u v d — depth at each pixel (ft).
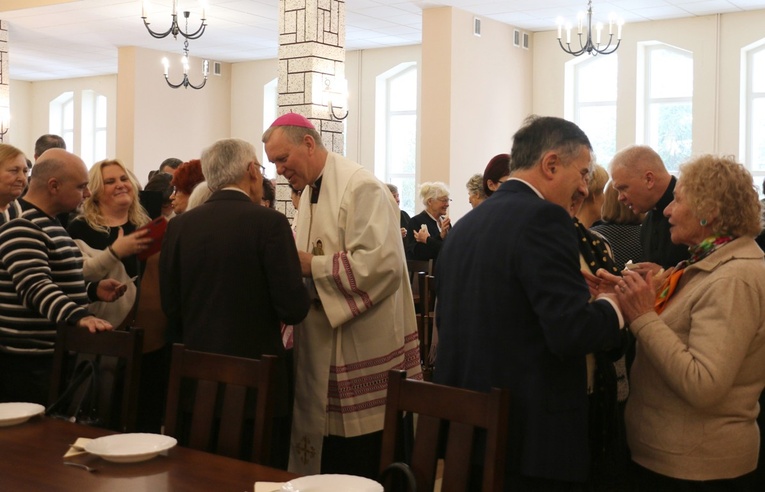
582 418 6.80
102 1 32.40
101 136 51.90
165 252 9.20
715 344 6.75
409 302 10.05
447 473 6.35
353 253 9.23
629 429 7.55
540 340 6.64
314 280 9.23
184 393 9.00
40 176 9.73
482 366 6.75
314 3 26.84
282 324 10.59
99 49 42.50
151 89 42.45
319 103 27.14
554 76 35.99
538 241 6.53
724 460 7.05
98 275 10.36
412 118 40.70
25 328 9.59
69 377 9.16
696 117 32.76
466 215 7.32
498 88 34.47
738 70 31.91
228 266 8.71
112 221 11.35
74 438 7.41
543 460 6.55
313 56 26.86
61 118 53.88
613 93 35.47
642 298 6.97
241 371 7.57
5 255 9.35
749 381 7.14
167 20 35.58
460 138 32.65
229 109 46.16
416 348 10.15
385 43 39.47
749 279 6.86
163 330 11.00
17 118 53.42
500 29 34.45
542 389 6.61
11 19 35.86
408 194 41.04
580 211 9.42
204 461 6.79
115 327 11.06
